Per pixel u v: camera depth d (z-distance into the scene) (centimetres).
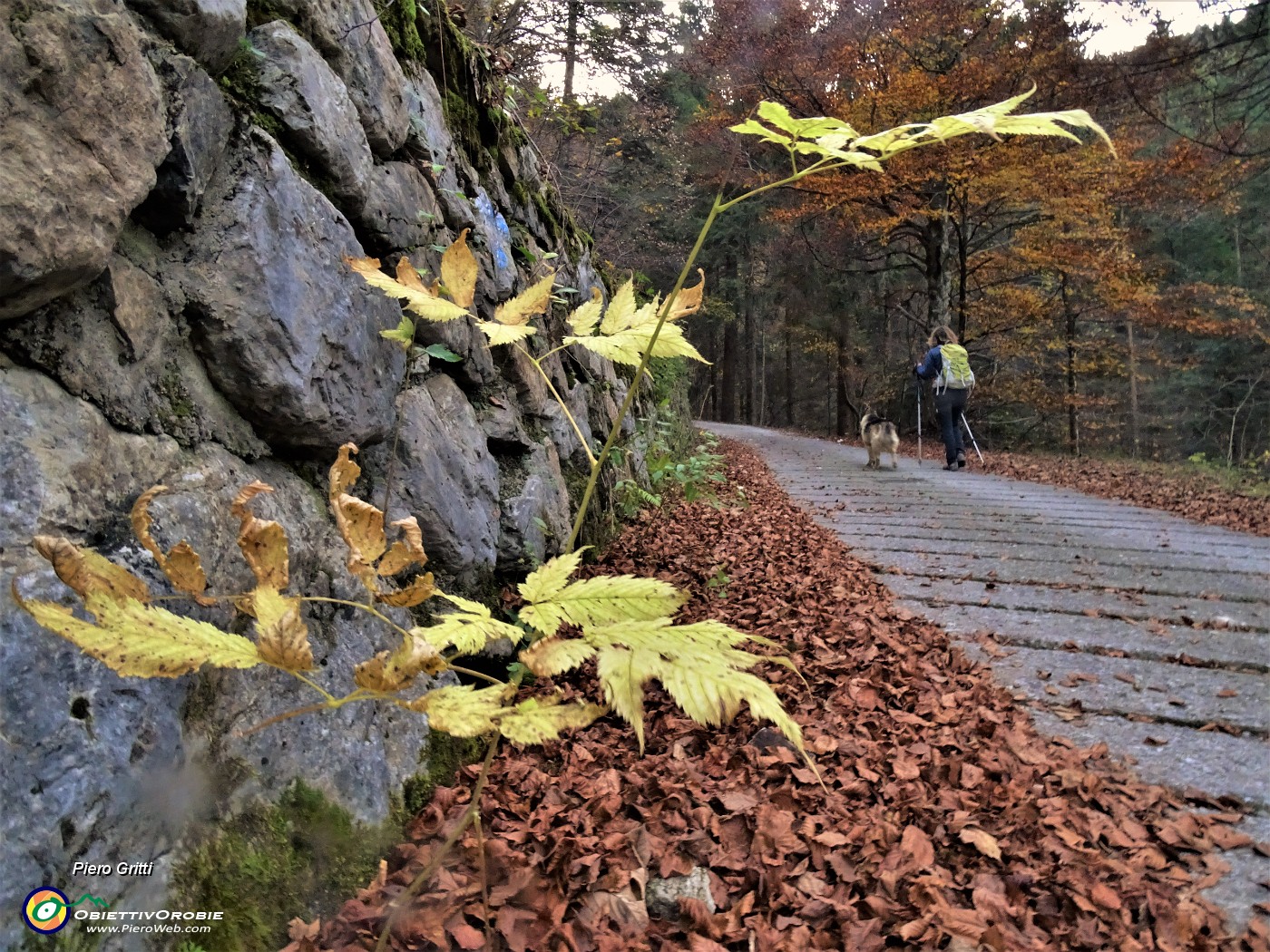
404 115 292
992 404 2372
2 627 120
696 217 2331
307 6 238
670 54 1352
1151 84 1147
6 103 130
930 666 344
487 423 331
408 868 181
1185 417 2439
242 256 188
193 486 167
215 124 186
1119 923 186
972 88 1313
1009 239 1848
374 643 215
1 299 132
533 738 83
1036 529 684
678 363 1105
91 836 124
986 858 210
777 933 175
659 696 293
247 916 146
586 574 407
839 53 1369
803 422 3544
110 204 148
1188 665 356
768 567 507
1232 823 230
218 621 161
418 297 124
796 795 231
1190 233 2238
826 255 2228
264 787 163
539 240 495
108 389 154
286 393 195
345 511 94
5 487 128
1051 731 291
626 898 180
